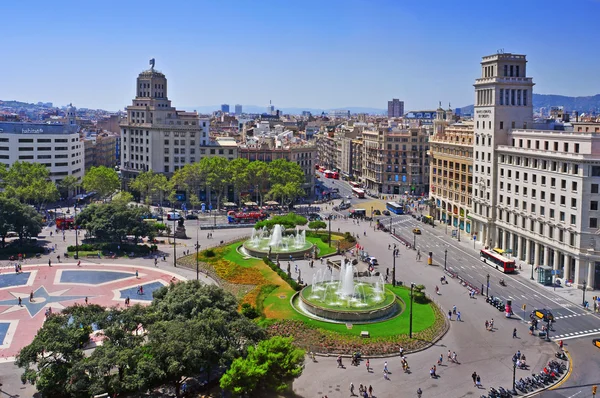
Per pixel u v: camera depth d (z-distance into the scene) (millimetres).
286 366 71812
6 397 76750
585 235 128750
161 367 71312
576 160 129375
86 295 124188
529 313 113750
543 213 144875
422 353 93438
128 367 70750
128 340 74438
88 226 164750
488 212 172750
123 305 117125
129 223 164875
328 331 99812
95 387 67812
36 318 109312
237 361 70375
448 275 141250
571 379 84375
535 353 94062
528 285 133375
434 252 168125
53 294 124562
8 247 161250
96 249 164750
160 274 141875
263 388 73500
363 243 179375
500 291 128250
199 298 86000
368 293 119812
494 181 169750
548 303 120062
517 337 100875
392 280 133250
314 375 84812
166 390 77188
